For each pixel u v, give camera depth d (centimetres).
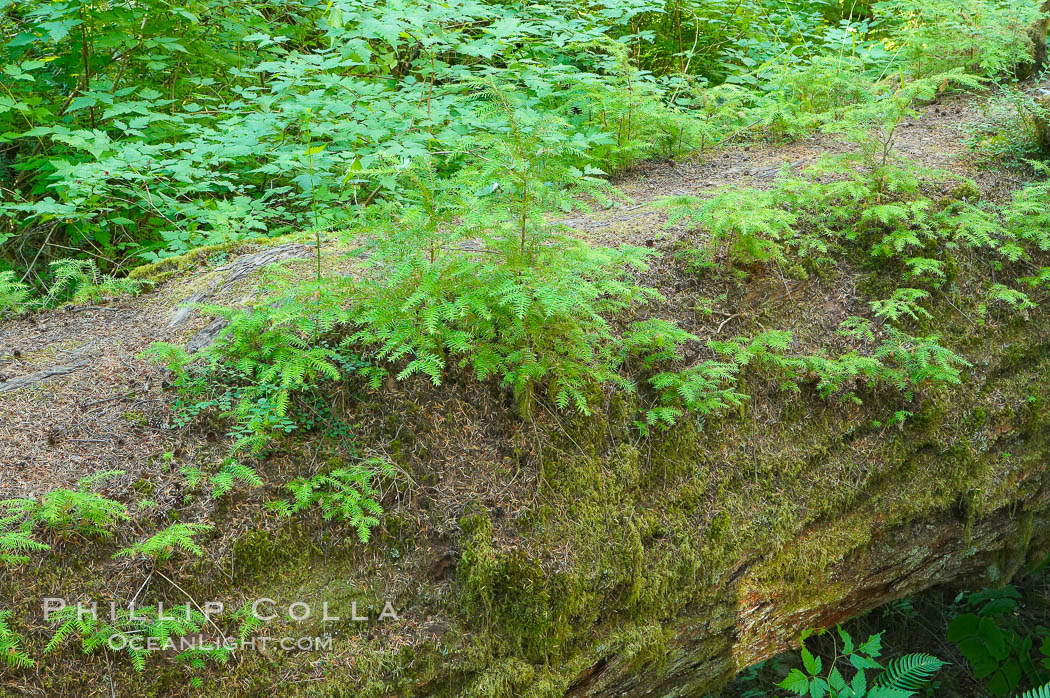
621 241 439
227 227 472
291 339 341
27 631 261
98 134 489
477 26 702
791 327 429
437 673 302
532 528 331
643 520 356
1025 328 468
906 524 421
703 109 643
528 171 319
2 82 540
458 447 339
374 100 533
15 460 305
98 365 365
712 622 371
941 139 573
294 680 283
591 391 361
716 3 737
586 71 685
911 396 423
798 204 461
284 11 703
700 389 372
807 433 405
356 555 310
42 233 600
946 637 600
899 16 711
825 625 423
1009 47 632
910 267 457
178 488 303
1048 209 476
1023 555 488
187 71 632
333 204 527
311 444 328
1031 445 456
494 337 351
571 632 329
